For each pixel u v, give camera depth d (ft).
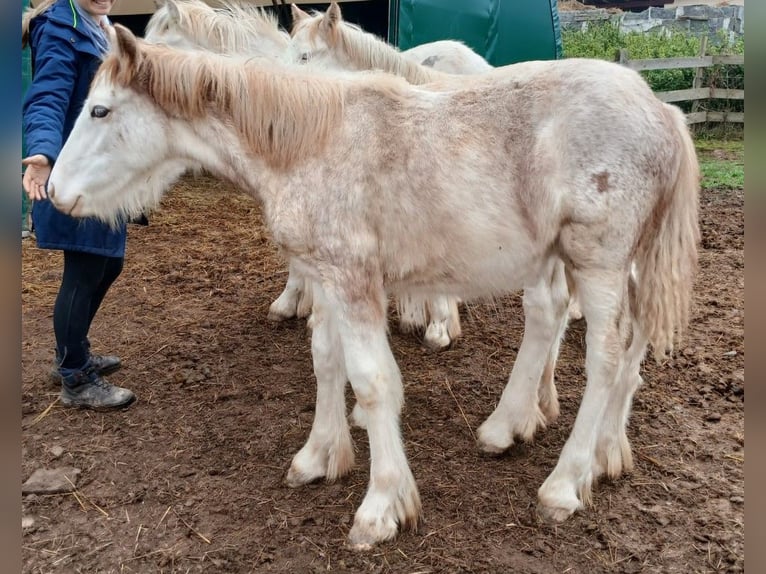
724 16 51.19
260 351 13.37
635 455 9.68
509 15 21.57
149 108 8.34
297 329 14.39
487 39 21.49
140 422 10.84
